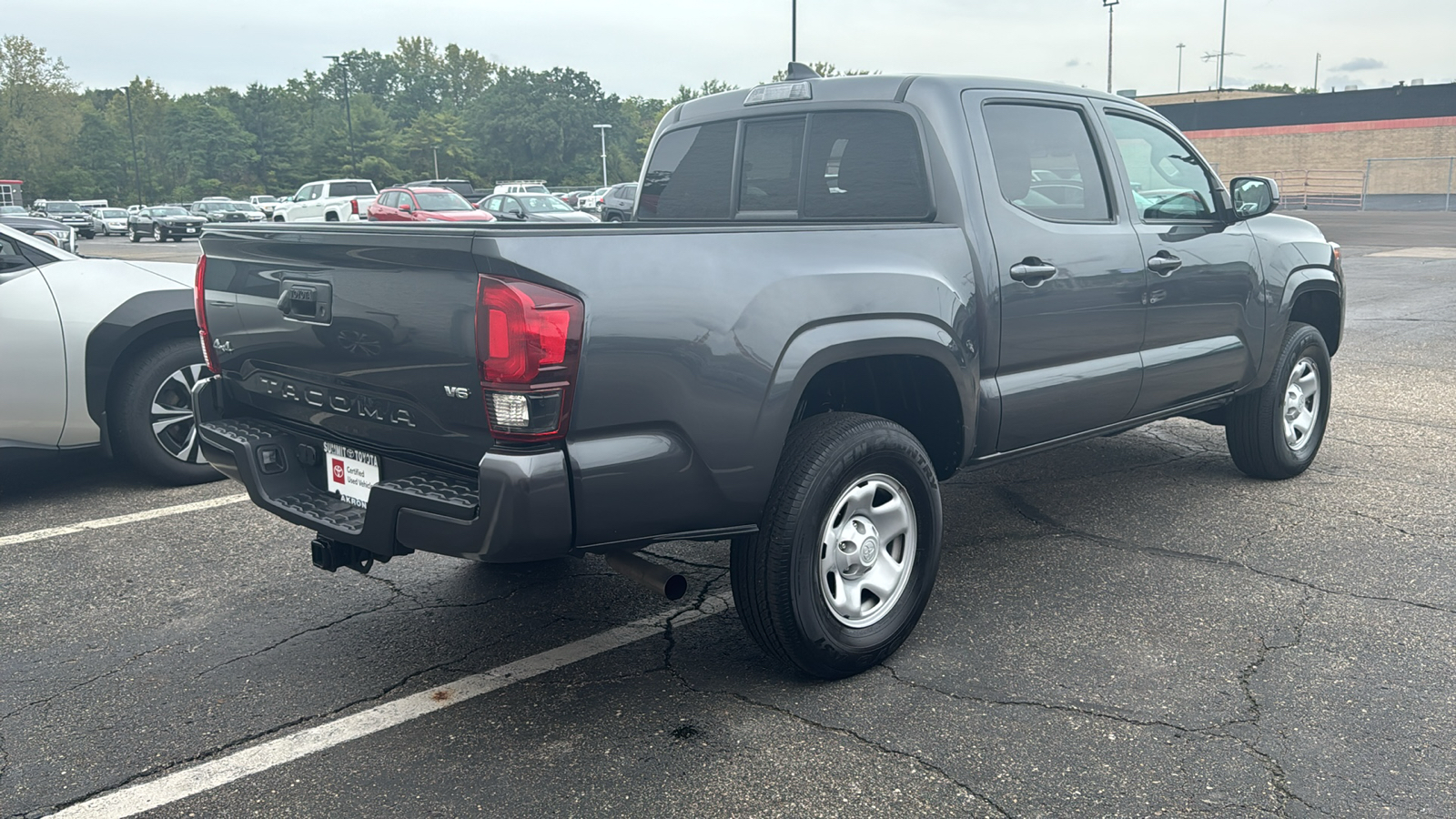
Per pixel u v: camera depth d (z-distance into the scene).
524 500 2.65
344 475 3.25
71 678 3.40
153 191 133.25
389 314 2.88
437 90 185.00
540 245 2.64
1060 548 4.50
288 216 39.25
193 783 2.79
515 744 2.96
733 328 2.92
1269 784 2.71
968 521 4.90
